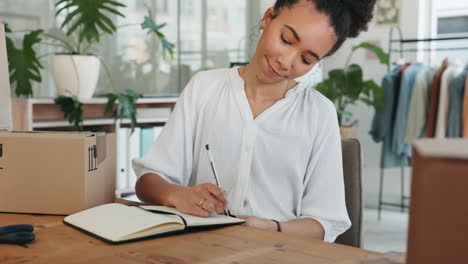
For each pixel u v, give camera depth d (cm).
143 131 371
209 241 89
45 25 366
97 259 78
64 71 325
